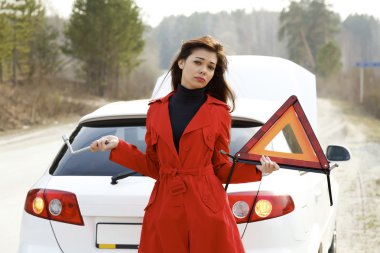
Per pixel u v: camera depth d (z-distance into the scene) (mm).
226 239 2990
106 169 3973
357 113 38688
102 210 3660
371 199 9078
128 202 3629
